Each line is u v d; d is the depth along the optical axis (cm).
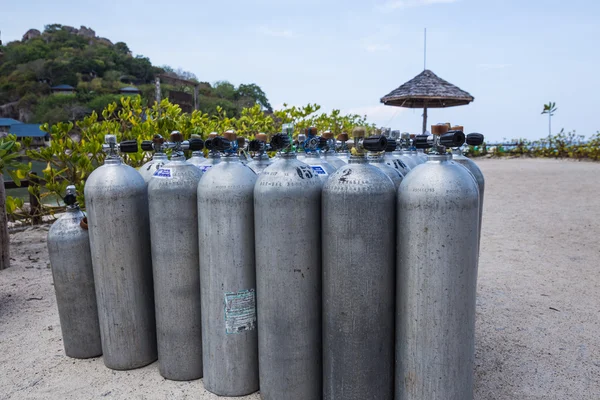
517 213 695
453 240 165
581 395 217
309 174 189
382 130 293
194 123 552
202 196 200
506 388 224
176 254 214
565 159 1920
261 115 643
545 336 282
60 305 252
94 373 238
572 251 477
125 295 229
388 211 176
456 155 283
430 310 169
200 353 227
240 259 201
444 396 175
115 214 221
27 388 225
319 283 196
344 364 183
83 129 563
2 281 397
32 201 594
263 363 202
